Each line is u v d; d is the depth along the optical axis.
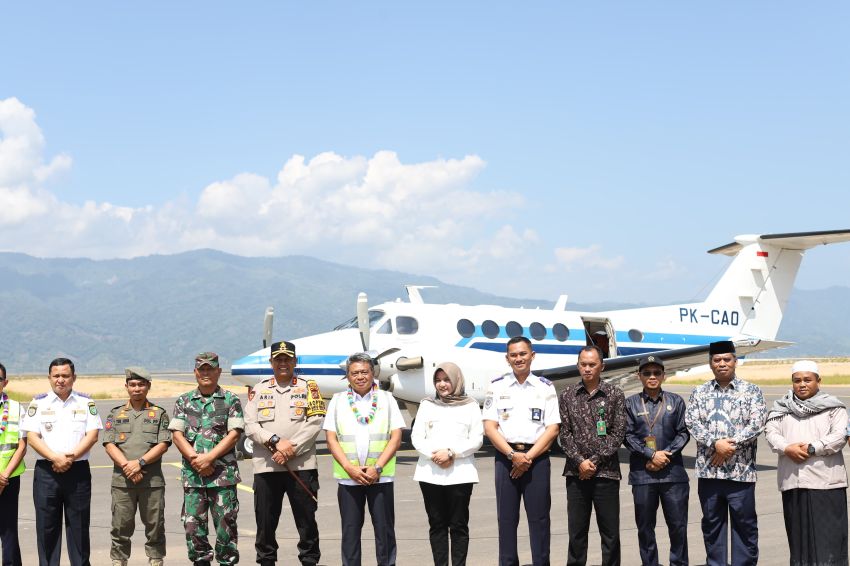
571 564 6.27
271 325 15.04
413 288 16.83
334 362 14.80
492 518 8.82
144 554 7.17
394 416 6.17
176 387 50.09
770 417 5.92
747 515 6.00
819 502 5.70
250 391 6.66
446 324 15.75
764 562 6.69
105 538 7.93
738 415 5.98
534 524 6.17
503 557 6.23
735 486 6.00
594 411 6.17
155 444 6.34
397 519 8.81
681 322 18.45
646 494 6.25
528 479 6.17
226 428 6.23
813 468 5.70
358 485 6.09
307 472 6.39
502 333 16.23
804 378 5.75
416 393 14.23
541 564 6.14
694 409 6.12
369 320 15.43
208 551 6.27
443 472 6.11
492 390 6.35
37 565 6.81
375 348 15.04
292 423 6.31
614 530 6.16
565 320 17.19
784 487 5.85
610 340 17.59
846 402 28.81
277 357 6.36
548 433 6.14
